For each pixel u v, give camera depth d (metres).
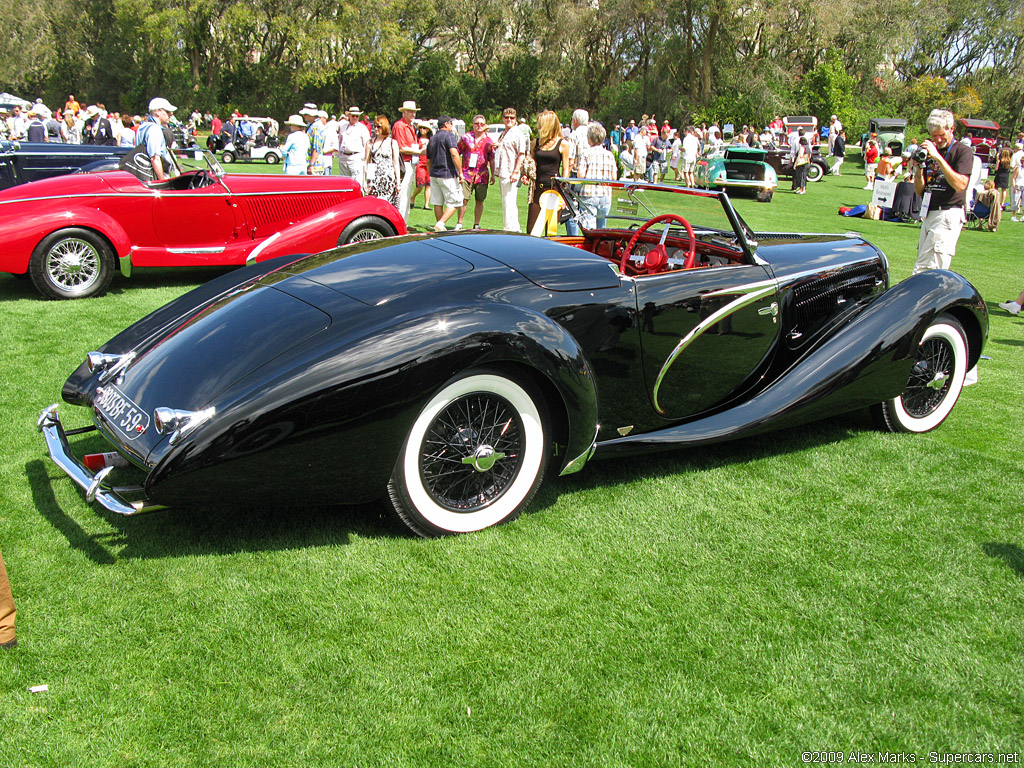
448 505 2.75
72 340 5.05
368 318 2.62
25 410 3.87
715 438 3.29
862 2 41.41
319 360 2.43
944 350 3.97
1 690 1.97
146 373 2.70
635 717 1.94
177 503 2.39
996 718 1.99
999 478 3.45
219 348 2.65
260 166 21.38
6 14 49.66
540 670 2.10
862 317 3.70
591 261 3.17
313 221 6.82
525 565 2.61
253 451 2.34
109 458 3.05
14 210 5.98
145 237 6.54
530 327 2.67
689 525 2.94
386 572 2.54
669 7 38.38
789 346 3.76
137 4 41.53
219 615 2.29
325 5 43.31
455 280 2.88
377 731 1.87
